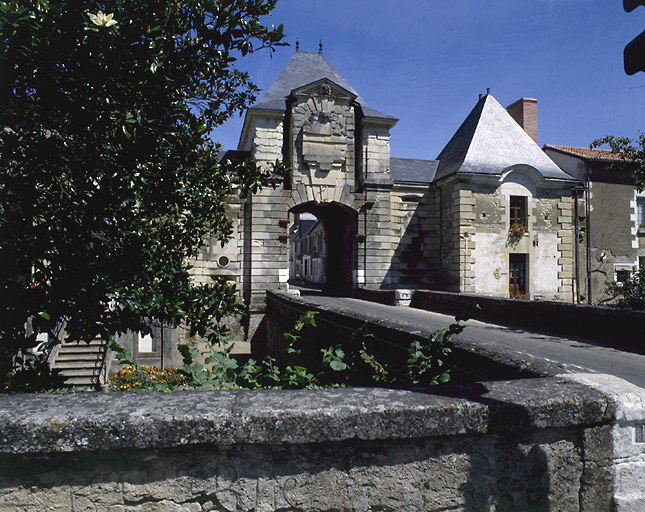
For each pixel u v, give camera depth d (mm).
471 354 3455
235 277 17047
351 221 19062
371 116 18453
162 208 4414
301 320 3748
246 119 18250
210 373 3205
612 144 14422
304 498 1890
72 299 3748
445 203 18312
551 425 2053
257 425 1824
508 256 17641
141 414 1812
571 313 8852
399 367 4773
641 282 14312
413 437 1933
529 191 18016
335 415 1878
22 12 3154
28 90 3676
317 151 17938
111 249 4051
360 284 18219
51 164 3826
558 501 2096
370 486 1935
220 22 3973
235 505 1857
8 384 3432
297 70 20141
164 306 4070
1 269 3572
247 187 4977
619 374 5441
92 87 3703
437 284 18531
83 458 1797
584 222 19062
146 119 3904
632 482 2174
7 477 1772
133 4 3604
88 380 9734
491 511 2025
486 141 19000
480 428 1980
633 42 1788
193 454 1843
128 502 1814
